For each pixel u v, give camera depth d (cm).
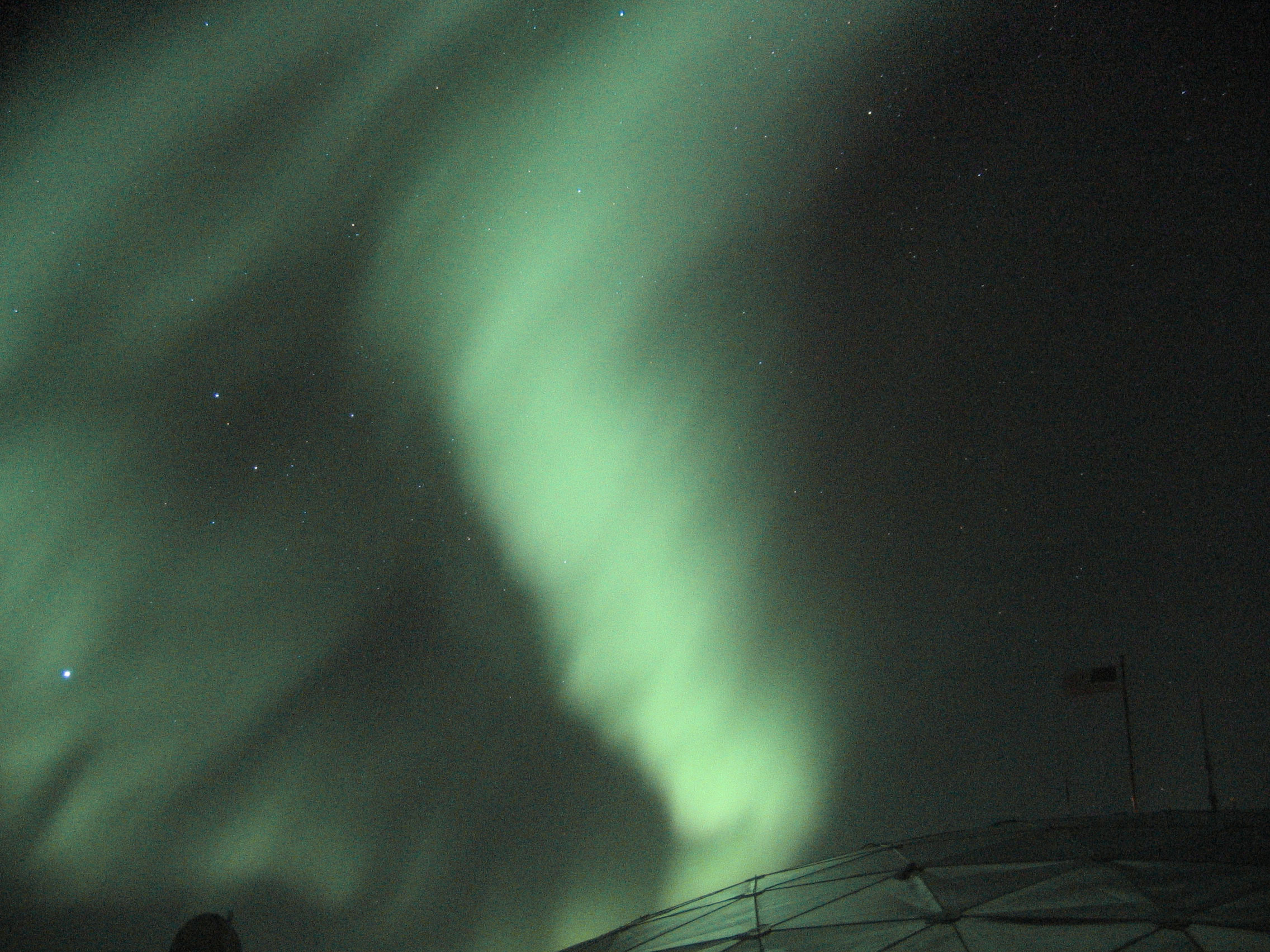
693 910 955
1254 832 787
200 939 1002
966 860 826
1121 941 601
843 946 696
